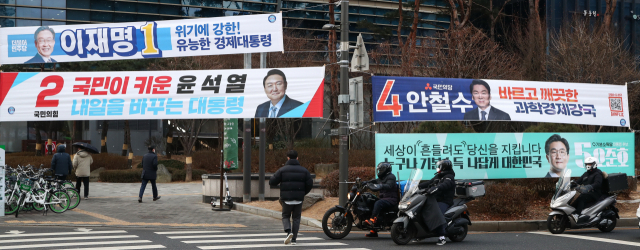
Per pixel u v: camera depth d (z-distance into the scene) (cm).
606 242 956
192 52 1273
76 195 1390
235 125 1480
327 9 3969
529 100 1308
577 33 2634
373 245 908
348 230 988
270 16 1264
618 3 4116
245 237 980
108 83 1246
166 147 3656
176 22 1275
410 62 2389
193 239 939
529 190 1370
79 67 2891
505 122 2406
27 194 1252
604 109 1362
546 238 1013
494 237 1031
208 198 1580
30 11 3703
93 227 1094
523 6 3891
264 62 1452
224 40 1269
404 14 3538
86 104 1241
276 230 1106
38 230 1040
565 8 3812
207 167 2880
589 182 1112
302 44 2945
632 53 3866
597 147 1349
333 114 3095
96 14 3838
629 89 2578
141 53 1276
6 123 3978
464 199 982
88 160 1661
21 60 1270
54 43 1273
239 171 2780
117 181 2431
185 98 1237
